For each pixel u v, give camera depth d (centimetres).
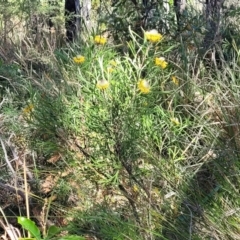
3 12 623
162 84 277
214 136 237
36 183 247
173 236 208
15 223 238
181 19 386
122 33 390
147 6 395
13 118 281
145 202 217
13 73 342
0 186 238
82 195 235
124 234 203
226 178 214
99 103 253
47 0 693
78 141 256
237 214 205
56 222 231
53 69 333
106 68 295
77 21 557
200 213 206
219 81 265
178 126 259
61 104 263
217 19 381
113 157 241
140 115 249
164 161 233
